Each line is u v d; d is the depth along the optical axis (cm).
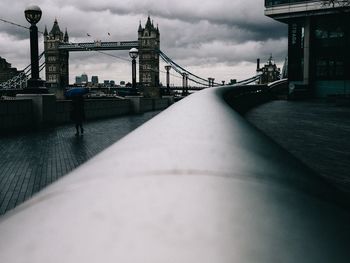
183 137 110
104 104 2072
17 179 571
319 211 69
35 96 1338
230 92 1214
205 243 48
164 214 55
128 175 73
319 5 3438
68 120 1648
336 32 3562
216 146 99
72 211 59
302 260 49
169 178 70
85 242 49
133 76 2475
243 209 60
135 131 151
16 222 60
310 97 3697
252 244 50
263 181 77
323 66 3666
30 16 1346
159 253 46
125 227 52
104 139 1071
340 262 51
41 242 50
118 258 45
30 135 1170
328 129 1020
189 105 238
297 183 84
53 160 736
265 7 3797
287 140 812
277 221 58
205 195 62
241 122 179
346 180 468
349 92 3562
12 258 47
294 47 3834
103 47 17588
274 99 3728
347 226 64
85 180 75
